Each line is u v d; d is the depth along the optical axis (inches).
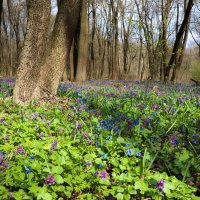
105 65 2385.6
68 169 149.6
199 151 196.5
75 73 979.9
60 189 132.1
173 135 207.3
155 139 214.5
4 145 179.0
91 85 664.4
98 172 140.2
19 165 152.2
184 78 2164.1
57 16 354.6
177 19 940.0
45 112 268.7
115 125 235.3
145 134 208.7
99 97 371.6
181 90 554.9
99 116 270.1
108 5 1502.2
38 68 314.2
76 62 1047.6
